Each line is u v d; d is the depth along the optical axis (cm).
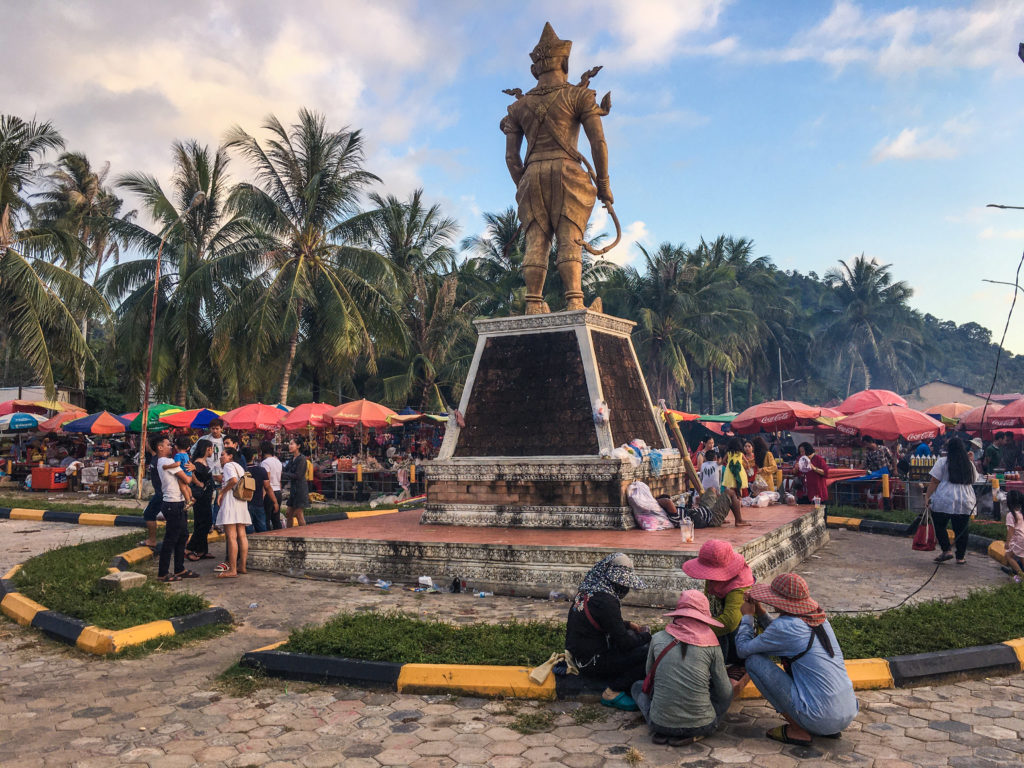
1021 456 2366
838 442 2705
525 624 685
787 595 470
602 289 4306
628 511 1030
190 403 3719
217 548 1229
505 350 1195
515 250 4181
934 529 1095
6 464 2527
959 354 10125
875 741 460
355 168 2962
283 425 2295
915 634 623
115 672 605
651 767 430
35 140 2317
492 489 1105
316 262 2923
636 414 1230
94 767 434
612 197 1212
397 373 3741
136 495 2103
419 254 3741
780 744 459
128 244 2953
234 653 659
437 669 559
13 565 1092
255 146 2855
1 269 2250
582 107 1187
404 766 435
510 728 490
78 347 2447
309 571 1004
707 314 4284
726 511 1037
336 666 576
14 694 556
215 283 2794
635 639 528
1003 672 578
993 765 424
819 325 6875
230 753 453
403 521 1252
